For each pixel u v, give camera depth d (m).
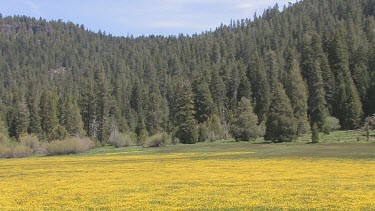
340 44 144.88
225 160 57.28
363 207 24.72
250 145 93.25
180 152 79.75
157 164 54.66
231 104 151.88
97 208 26.12
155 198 29.05
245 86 149.75
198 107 138.25
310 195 28.84
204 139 121.25
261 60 168.00
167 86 186.62
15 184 38.25
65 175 44.94
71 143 96.81
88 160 68.12
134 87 174.75
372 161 50.41
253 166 48.38
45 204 27.88
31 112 137.12
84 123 146.88
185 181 37.31
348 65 145.00
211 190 31.89
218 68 173.88
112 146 122.75
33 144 99.81
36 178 42.84
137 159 65.69
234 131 116.06
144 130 124.25
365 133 102.44
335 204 25.56
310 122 122.12
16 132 130.25
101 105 149.00
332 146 77.31
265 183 34.97
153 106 157.25
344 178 36.88
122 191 32.53
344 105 122.38
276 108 103.38
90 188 34.47
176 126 129.25
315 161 52.09
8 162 70.06
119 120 150.25
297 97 118.06
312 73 132.62
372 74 131.25
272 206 25.52
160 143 107.56
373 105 125.38
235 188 32.62
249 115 114.69
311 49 145.75
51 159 75.56
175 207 25.80
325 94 132.00
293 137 100.94
